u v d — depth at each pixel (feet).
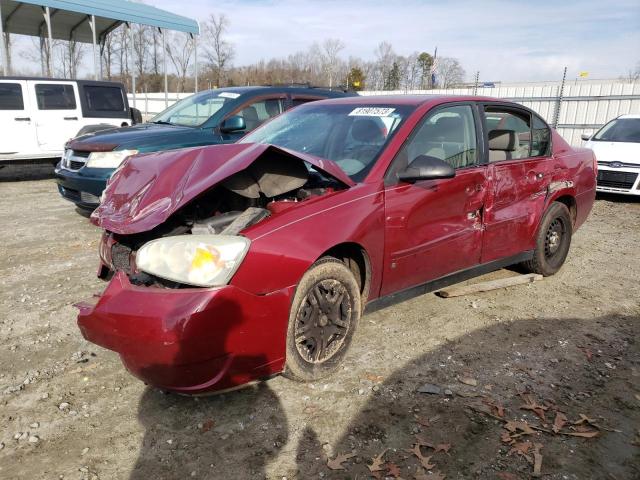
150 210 8.98
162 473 7.45
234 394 9.36
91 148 20.21
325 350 9.74
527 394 9.53
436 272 11.93
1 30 42.75
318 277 9.21
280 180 9.93
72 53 69.82
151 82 124.47
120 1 52.60
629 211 28.04
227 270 7.90
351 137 11.71
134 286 8.14
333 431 8.39
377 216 10.14
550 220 15.14
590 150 17.49
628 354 11.21
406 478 7.41
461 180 11.94
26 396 9.23
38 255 17.29
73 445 7.99
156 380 7.87
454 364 10.57
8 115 32.55
